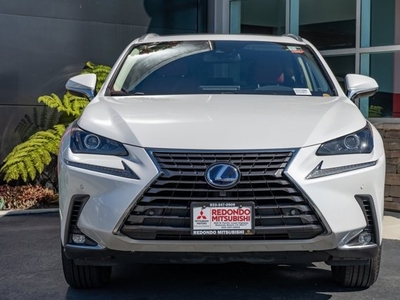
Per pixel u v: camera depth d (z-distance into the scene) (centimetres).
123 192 361
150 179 358
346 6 938
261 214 360
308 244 364
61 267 530
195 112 399
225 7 1129
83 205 373
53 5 980
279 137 369
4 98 944
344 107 428
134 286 459
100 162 373
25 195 873
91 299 430
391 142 813
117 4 1041
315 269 507
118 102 436
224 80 492
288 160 363
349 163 374
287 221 361
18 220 771
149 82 488
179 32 1114
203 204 357
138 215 360
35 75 968
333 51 955
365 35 916
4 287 468
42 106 970
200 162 360
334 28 956
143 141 369
